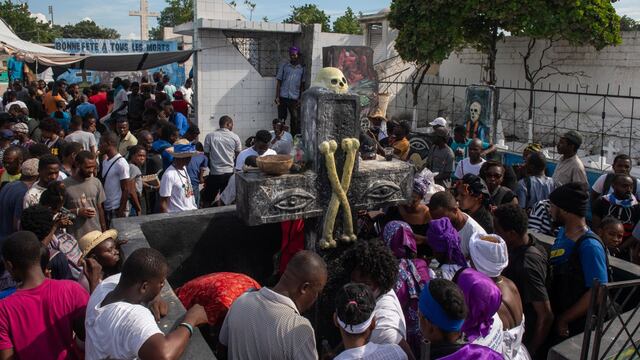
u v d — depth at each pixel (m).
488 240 3.45
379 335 2.95
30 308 3.04
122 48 23.42
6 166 5.98
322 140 4.27
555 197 3.86
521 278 3.68
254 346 2.85
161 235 4.76
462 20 12.76
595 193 6.46
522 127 15.05
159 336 2.58
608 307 3.21
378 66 16.61
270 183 4.15
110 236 3.93
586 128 13.59
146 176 7.44
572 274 3.77
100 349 2.62
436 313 2.59
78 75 26.14
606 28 11.86
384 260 3.16
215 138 8.68
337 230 4.50
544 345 4.08
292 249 4.78
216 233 4.99
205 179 8.81
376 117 10.45
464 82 16.72
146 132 8.14
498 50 15.70
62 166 6.44
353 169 4.44
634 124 12.66
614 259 4.38
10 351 2.99
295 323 2.85
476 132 10.83
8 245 3.08
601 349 3.21
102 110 13.60
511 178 6.27
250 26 13.34
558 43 14.22
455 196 5.29
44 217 4.08
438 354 2.58
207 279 3.68
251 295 3.00
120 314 2.60
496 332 2.99
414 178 4.86
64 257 4.12
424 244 4.55
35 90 15.13
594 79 13.53
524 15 12.01
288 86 13.87
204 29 13.28
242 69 13.91
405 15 13.73
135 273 2.71
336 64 13.38
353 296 2.67
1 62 28.81
